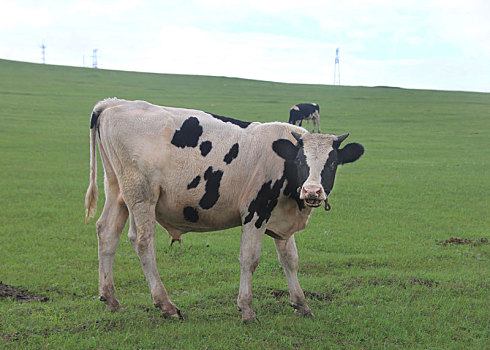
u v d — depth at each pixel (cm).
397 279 1013
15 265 1061
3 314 762
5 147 2895
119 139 790
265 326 755
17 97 5325
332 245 1316
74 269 1059
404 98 6981
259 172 791
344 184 2203
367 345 708
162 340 691
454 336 754
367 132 4128
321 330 755
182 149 788
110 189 827
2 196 1786
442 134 4053
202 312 813
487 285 989
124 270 1072
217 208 806
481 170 2592
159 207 807
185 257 1173
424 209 1783
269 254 1210
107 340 681
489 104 6400
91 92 6091
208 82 8050
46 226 1429
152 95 6112
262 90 7394
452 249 1295
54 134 3459
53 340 678
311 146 770
